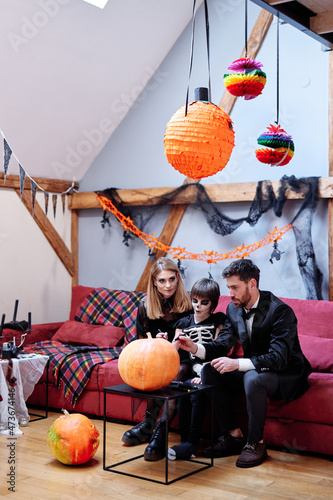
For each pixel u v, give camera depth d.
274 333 3.33
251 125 4.66
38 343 4.68
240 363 3.24
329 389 3.29
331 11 3.25
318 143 4.35
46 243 5.37
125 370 3.13
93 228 5.55
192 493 2.85
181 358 3.67
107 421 4.11
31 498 2.78
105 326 4.70
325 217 4.27
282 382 3.27
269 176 4.57
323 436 3.29
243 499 2.77
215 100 4.88
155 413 3.56
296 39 4.45
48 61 4.46
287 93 4.50
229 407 3.41
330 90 4.28
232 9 4.80
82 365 4.16
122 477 3.06
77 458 3.15
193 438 3.38
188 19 5.01
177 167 3.20
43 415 4.25
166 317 3.81
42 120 4.86
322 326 3.83
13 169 4.99
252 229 4.60
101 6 4.35
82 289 5.12
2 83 4.38
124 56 4.87
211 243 4.82
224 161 3.14
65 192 5.46
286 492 2.85
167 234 5.04
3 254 4.99
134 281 5.28
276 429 3.44
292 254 4.41
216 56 4.88
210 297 3.64
